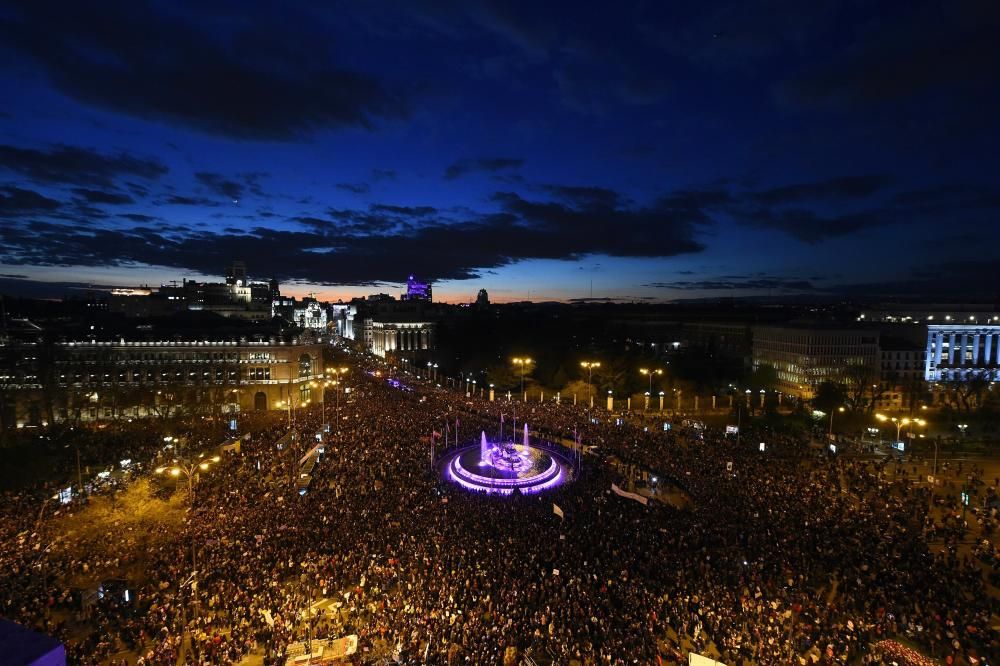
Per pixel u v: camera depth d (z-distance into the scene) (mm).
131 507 48188
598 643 32625
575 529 47688
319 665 29891
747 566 41375
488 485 64312
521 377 145875
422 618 34562
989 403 116500
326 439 77375
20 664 7789
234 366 123250
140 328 132750
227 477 59531
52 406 103000
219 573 39844
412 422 91250
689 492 58812
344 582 39719
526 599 36625
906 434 94562
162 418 96688
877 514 52469
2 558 40406
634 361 143125
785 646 32312
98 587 36844
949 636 33312
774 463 67750
